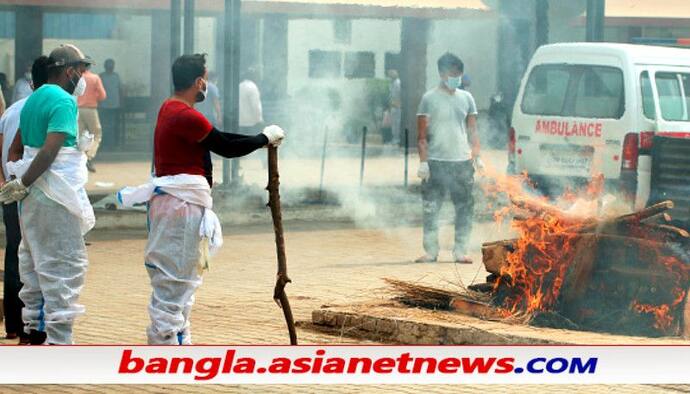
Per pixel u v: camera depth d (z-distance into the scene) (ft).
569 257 59.93
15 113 55.72
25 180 50.49
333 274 81.87
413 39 199.11
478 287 63.77
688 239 60.08
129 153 187.32
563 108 100.99
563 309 59.72
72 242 51.85
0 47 176.14
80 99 140.87
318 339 58.54
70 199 51.37
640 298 59.26
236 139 48.52
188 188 48.34
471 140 88.69
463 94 88.17
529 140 102.99
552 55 102.37
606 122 97.86
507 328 56.85
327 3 174.81
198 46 179.32
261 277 80.28
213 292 73.36
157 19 184.34
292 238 103.04
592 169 98.63
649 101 97.35
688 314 58.23
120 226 106.73
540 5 137.59
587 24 127.03
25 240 52.19
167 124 48.37
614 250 59.98
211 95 147.23
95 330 60.18
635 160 96.58
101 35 184.96
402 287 63.46
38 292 52.90
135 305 68.39
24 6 173.17
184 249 48.42
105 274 80.79
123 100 186.29
